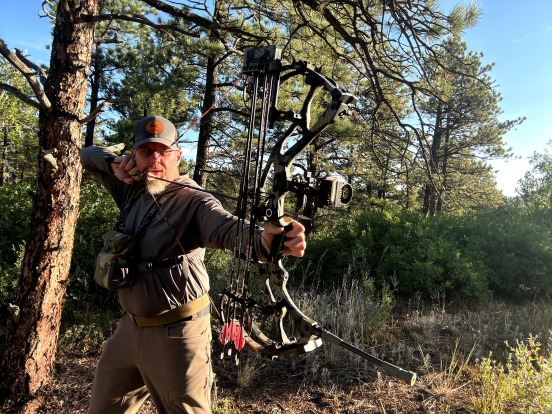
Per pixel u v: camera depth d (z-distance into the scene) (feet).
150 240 6.07
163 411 6.29
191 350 6.07
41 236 10.43
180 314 6.08
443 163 63.10
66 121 10.36
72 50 10.39
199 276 6.30
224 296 5.73
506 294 20.68
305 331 4.76
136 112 41.52
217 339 13.74
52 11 32.63
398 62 18.80
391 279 20.12
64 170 10.40
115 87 54.65
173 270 6.01
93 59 52.11
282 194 4.75
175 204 6.13
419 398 11.07
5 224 17.95
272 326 14.97
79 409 10.39
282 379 12.15
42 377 10.71
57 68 10.40
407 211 24.50
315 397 11.21
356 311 15.75
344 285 17.93
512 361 13.51
